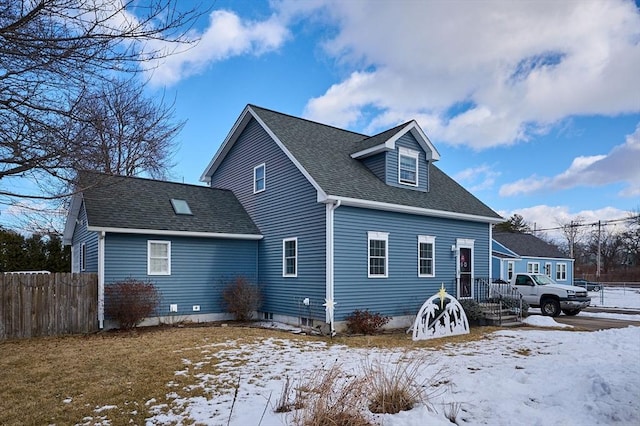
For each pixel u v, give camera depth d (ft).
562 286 58.03
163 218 45.32
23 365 25.32
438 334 37.01
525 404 16.88
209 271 47.42
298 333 38.47
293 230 45.55
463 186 63.10
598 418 14.99
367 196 42.86
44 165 15.85
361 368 23.49
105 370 23.80
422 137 51.42
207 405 17.69
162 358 26.84
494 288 57.41
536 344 32.17
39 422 16.15
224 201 54.85
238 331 38.78
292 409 16.75
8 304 35.76
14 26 11.84
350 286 41.50
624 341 32.30
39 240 63.10
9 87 13.92
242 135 56.85
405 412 15.79
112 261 40.91
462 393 18.26
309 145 48.93
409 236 47.65
